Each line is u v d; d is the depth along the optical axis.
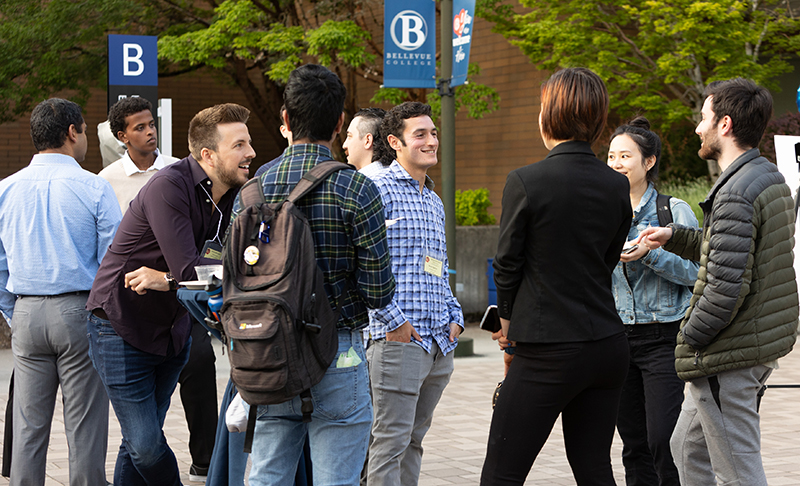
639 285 4.18
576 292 3.07
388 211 3.95
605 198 3.10
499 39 15.98
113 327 3.81
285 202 2.85
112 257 3.81
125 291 3.80
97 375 4.12
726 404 3.38
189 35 14.00
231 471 3.64
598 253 3.09
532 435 3.14
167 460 4.00
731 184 3.30
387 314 3.74
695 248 3.84
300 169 2.94
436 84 9.73
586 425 3.20
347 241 2.91
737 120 3.39
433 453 5.80
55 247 4.02
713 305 3.27
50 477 5.07
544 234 3.06
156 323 3.87
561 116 3.14
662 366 4.11
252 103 17.67
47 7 14.77
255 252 2.77
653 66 13.27
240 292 2.75
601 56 12.73
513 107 15.77
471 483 5.07
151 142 5.75
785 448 5.91
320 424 2.96
